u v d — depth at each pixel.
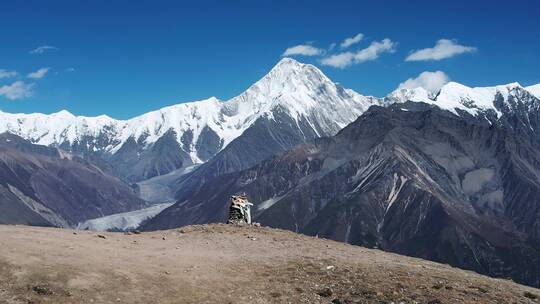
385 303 36.22
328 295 37.50
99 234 49.59
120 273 36.44
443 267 49.34
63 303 31.94
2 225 48.03
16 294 31.83
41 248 38.28
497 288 41.78
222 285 37.78
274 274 40.72
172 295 35.22
